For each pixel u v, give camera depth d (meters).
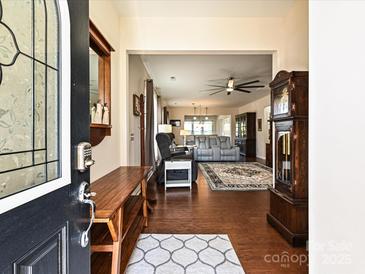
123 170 2.77
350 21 0.94
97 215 1.36
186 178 5.07
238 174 6.06
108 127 2.37
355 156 0.92
